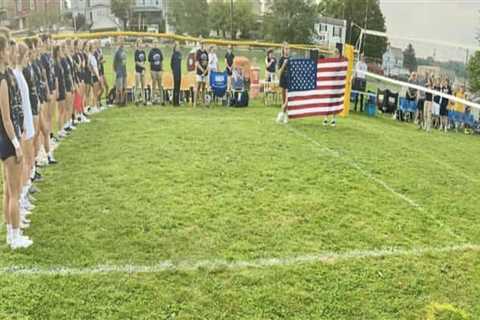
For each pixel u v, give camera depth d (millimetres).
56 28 36875
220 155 8453
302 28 35938
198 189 6676
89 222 5445
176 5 42812
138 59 13844
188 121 11469
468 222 6199
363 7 35594
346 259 4918
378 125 13234
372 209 6379
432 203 6820
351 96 16531
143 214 5723
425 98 13805
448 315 4055
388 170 8312
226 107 14203
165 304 3961
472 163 9586
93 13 50406
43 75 7309
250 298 4117
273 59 15391
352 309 4070
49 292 4020
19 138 4922
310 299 4164
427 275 4711
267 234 5375
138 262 4605
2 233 5152
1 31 4816
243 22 41281
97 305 3889
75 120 10797
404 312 4086
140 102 14102
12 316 3674
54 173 7156
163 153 8406
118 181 6863
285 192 6762
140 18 51000
